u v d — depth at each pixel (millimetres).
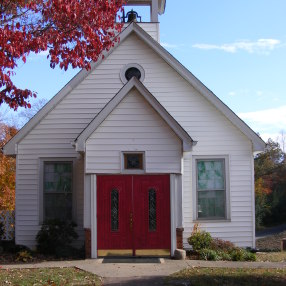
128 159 14273
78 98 16281
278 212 47625
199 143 16047
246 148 16094
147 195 14258
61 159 16125
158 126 14125
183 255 13742
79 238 15828
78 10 10859
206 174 16078
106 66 16375
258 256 15406
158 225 14195
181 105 16156
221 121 16125
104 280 10805
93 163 14016
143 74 16281
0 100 10461
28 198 16047
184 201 15875
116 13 11672
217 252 14359
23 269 12109
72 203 16031
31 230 15938
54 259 14102
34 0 10766
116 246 14094
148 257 13992
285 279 10727
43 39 10477
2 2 10484
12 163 23234
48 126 16234
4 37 9703
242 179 16031
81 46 11172
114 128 14094
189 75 16062
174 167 14086
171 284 10250
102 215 14172
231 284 10133
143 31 16172
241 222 15898
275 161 51938
